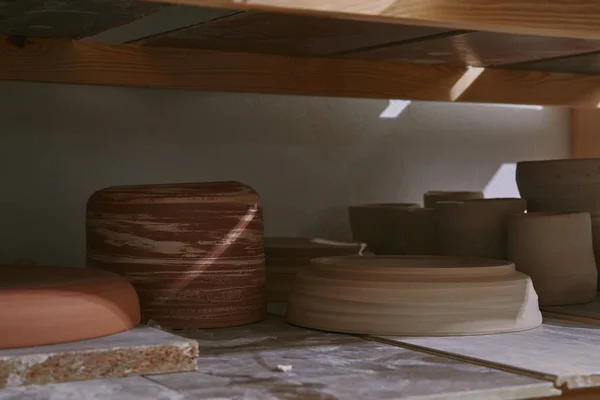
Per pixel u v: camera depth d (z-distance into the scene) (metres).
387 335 1.41
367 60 2.17
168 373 1.15
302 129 2.25
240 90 2.02
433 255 1.93
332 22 1.62
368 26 1.66
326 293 1.49
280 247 1.82
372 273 1.47
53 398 1.02
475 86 2.33
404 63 2.22
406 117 2.39
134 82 1.91
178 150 2.09
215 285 1.52
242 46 1.94
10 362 1.07
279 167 2.22
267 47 1.95
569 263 1.72
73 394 1.03
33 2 1.43
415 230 2.02
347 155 2.31
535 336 1.41
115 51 1.89
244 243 1.55
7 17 1.57
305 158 2.25
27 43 1.79
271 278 1.82
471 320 1.42
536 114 2.61
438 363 1.22
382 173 2.36
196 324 1.50
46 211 1.95
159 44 1.90
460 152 2.48
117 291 1.28
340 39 1.83
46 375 1.08
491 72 2.35
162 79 1.93
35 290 1.18
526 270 1.71
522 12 1.27
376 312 1.43
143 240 1.50
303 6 1.13
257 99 2.18
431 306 1.42
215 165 2.13
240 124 2.16
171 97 2.08
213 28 1.69
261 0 1.11
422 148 2.42
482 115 2.52
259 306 1.59
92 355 1.11
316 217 2.27
